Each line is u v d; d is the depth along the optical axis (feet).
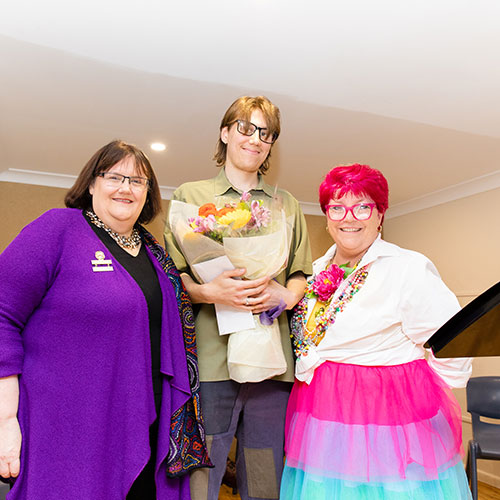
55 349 3.71
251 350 4.42
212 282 4.52
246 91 8.93
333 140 11.39
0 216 13.91
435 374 4.88
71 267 3.89
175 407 4.23
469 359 4.76
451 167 13.43
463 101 9.21
